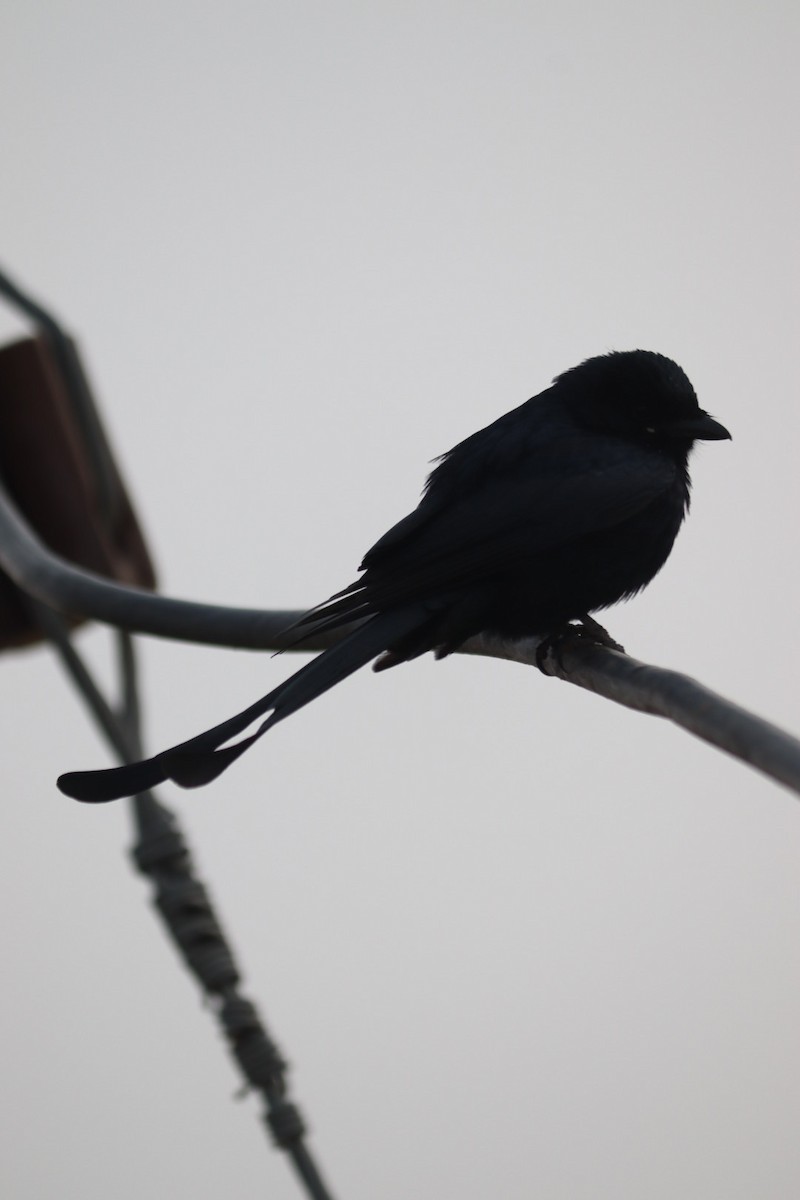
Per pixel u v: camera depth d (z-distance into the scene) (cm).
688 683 664
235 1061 991
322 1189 968
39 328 1256
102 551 1266
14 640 1232
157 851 1014
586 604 1095
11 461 1270
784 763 577
